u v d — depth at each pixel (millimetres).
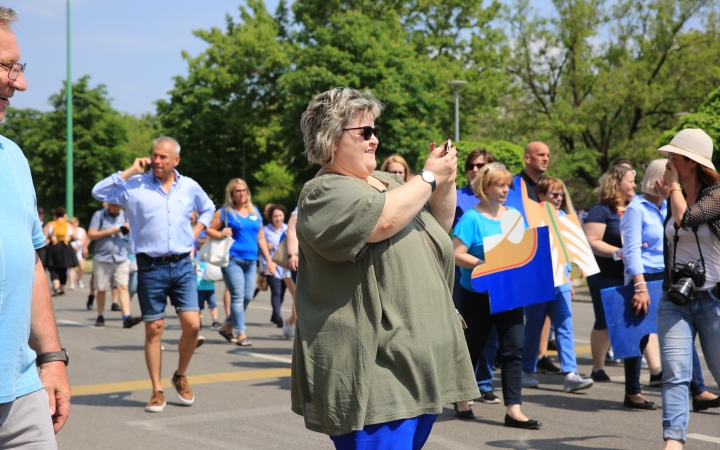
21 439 2322
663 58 33812
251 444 4973
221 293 18266
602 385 7043
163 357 8578
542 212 6617
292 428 5391
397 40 37719
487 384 6301
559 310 6707
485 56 40969
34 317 2557
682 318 4379
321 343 2682
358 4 42062
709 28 33125
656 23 33625
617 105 32906
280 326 11414
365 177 2812
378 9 42656
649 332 5688
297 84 35656
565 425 5504
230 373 7555
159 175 6043
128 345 9453
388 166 6504
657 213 6461
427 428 2801
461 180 11961
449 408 6102
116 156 48094
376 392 2619
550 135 34969
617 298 5660
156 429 5359
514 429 5398
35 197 2488
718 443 4957
